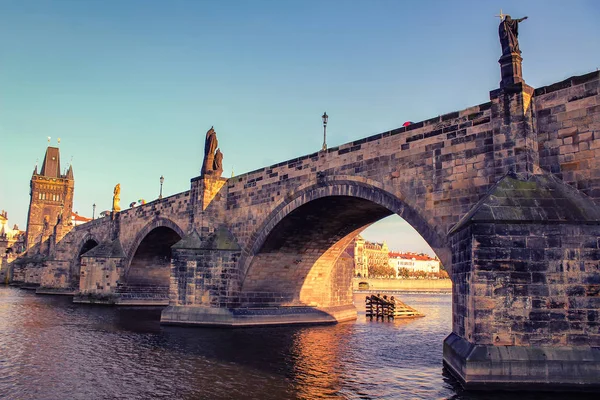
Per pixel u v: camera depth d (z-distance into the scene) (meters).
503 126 26.31
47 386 24.52
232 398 22.53
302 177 41.84
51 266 105.62
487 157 27.39
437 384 25.20
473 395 21.44
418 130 31.64
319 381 26.16
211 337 40.94
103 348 35.22
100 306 72.69
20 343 37.06
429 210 30.30
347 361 32.09
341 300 60.47
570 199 23.62
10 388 24.11
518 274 22.47
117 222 81.69
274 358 32.34
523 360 21.72
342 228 47.84
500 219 22.72
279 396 22.97
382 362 32.00
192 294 48.50
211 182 51.62
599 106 23.86
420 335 46.62
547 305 22.17
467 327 23.72
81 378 26.17
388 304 66.06
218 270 48.47
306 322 52.72
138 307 72.12
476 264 22.73
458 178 28.81
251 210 48.19
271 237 46.19
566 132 24.86
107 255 76.69
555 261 22.39
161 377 26.47
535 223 22.61
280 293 52.38
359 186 36.06
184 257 49.19
